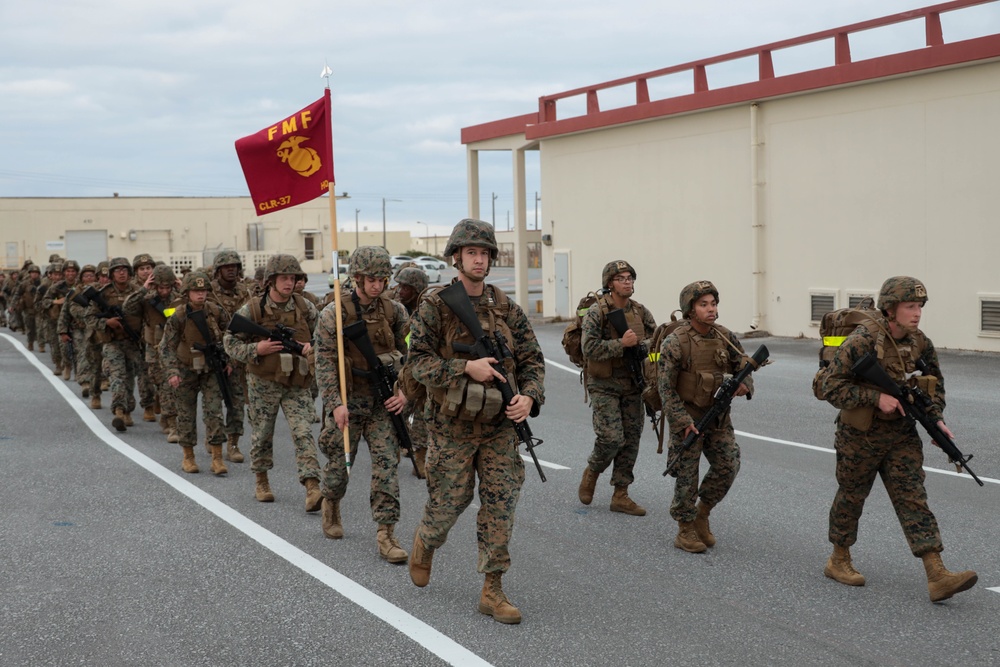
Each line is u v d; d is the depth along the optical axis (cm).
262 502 839
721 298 2348
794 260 2167
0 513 802
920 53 1858
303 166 811
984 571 638
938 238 1884
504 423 556
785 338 2175
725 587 612
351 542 716
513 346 560
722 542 711
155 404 1289
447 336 549
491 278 6412
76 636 537
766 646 516
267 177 825
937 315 1897
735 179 2288
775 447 1062
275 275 816
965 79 1819
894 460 590
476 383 537
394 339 712
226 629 545
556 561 669
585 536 729
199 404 1470
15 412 1360
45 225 7862
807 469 950
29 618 564
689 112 2361
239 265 994
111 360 1219
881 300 590
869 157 1997
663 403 677
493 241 555
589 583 622
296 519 782
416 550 586
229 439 1006
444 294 547
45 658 507
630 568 652
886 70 1917
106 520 780
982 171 1806
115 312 1212
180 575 640
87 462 1013
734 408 1312
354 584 620
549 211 2875
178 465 999
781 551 688
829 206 2081
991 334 1808
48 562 670
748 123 2242
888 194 1967
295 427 813
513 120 3027
